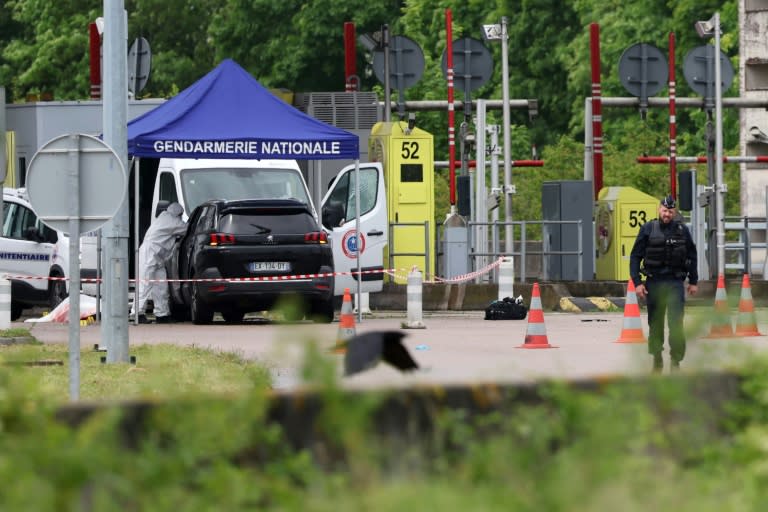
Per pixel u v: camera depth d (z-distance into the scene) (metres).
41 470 25.62
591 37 147.62
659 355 69.88
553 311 120.50
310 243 104.12
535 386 30.81
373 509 25.81
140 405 28.33
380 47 139.38
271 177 115.44
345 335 82.19
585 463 27.38
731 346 34.69
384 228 116.31
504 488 27.05
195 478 27.45
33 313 131.12
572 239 130.75
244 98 106.69
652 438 30.72
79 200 55.00
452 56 138.25
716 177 139.88
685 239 69.38
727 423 33.12
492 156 144.12
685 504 27.55
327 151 106.06
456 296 122.94
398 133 127.19
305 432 29.14
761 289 126.12
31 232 117.88
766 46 172.38
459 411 30.17
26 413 28.94
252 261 103.00
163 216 109.75
